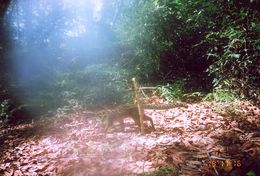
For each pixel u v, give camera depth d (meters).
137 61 11.52
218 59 8.56
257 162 3.44
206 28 9.61
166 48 10.59
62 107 9.91
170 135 5.34
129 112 5.97
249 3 7.79
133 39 11.36
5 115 10.24
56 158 5.11
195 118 6.40
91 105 9.67
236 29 7.78
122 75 11.16
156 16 10.59
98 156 4.69
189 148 4.29
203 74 10.21
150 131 5.80
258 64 7.48
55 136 6.96
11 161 5.73
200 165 3.63
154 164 3.92
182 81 9.88
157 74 10.83
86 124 7.52
